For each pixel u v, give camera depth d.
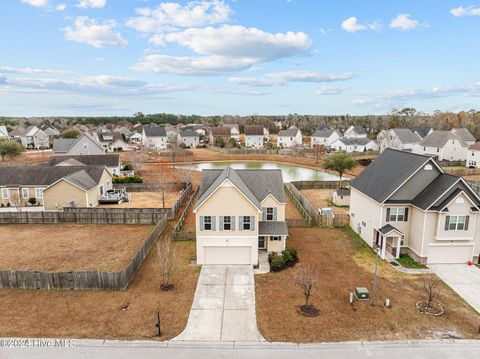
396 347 16.20
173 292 21.41
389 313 19.02
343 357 15.53
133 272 23.42
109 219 35.25
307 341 16.69
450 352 15.85
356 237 31.08
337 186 52.72
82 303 20.03
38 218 35.28
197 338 16.94
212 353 15.86
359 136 113.81
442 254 25.50
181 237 30.30
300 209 39.72
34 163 71.94
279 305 19.89
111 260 26.27
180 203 41.12
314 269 24.58
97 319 18.47
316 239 30.58
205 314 18.98
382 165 31.53
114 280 21.45
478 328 17.70
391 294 21.06
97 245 29.31
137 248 28.64
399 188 26.41
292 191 46.97
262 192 28.77
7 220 35.38
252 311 19.28
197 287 22.08
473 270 24.52
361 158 79.75
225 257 25.53
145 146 103.88
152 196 47.94
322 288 21.83
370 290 21.53
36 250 28.17
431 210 24.48
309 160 83.44
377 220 27.33
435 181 26.53
